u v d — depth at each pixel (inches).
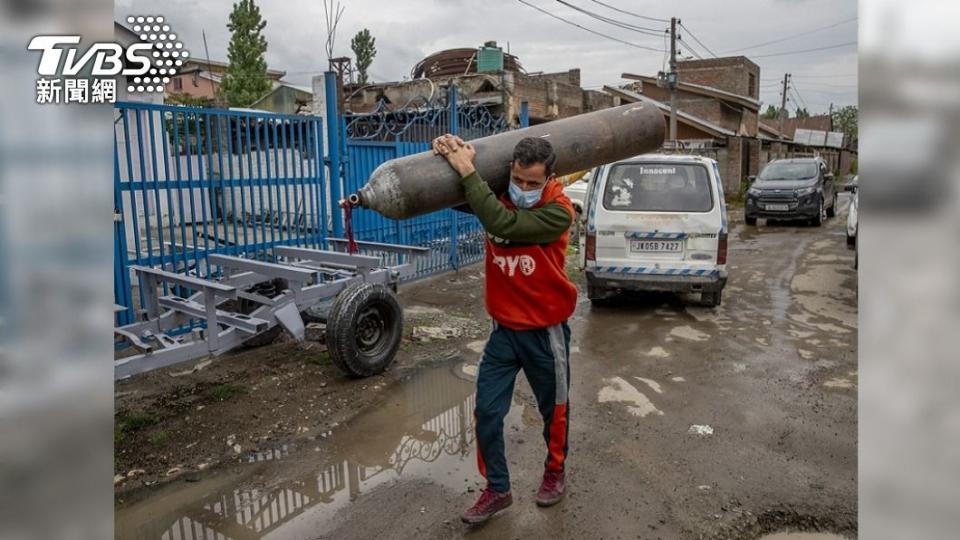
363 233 310.8
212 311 169.3
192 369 200.7
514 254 115.6
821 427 163.2
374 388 188.1
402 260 330.3
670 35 855.7
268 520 124.0
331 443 155.6
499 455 119.6
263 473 141.4
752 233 569.0
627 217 268.7
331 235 296.4
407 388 190.1
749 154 1055.0
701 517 123.5
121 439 153.3
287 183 268.8
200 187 233.8
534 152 110.4
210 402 175.8
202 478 138.7
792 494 131.6
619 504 127.8
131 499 130.4
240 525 122.4
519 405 177.8
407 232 338.3
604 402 180.4
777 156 1256.2
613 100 900.6
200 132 230.2
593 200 275.0
